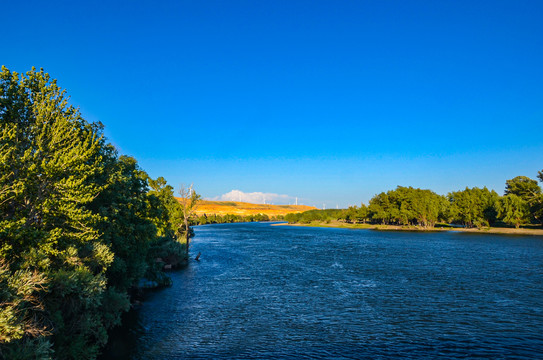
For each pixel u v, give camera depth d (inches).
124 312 1076.5
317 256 2394.2
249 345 821.9
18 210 600.1
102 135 1101.7
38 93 729.0
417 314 1058.1
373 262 2110.0
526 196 4904.0
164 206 2103.8
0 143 584.1
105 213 936.9
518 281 1514.5
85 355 650.2
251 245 3169.3
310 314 1064.8
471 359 744.3
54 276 597.9
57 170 587.2
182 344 826.8
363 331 916.0
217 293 1334.9
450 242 3388.3
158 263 1505.9
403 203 5984.3
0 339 409.7
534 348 794.2
